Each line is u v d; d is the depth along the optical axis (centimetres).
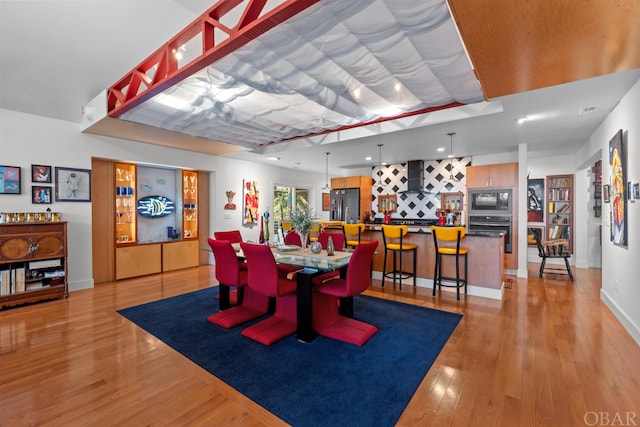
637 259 281
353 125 425
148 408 184
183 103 316
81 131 452
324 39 199
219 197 679
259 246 272
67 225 429
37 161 414
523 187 539
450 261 463
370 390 202
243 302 368
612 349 259
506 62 190
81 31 276
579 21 148
